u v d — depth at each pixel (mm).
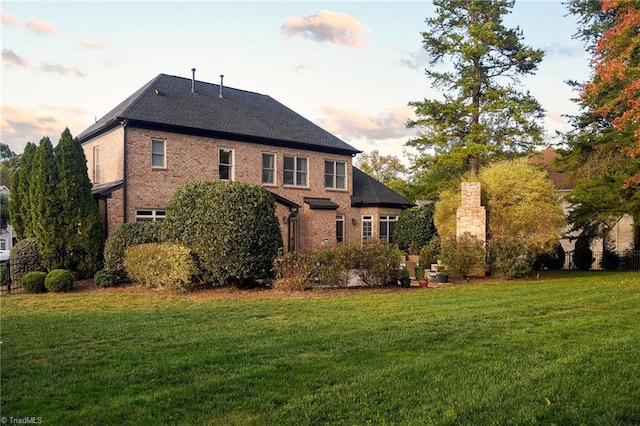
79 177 16406
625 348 6688
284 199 22609
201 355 6352
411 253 24203
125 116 18641
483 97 28203
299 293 13070
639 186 18297
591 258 23625
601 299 11312
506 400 4773
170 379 5402
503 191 19391
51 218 15797
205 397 4859
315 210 24047
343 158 26578
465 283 16016
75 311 10242
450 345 6930
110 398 4824
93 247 16469
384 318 9062
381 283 14352
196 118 21141
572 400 4816
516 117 26250
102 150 20797
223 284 14219
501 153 30781
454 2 27703
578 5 24875
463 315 9305
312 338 7324
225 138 21781
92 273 16453
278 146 23703
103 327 8297
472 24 27031
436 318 9000
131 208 18875
